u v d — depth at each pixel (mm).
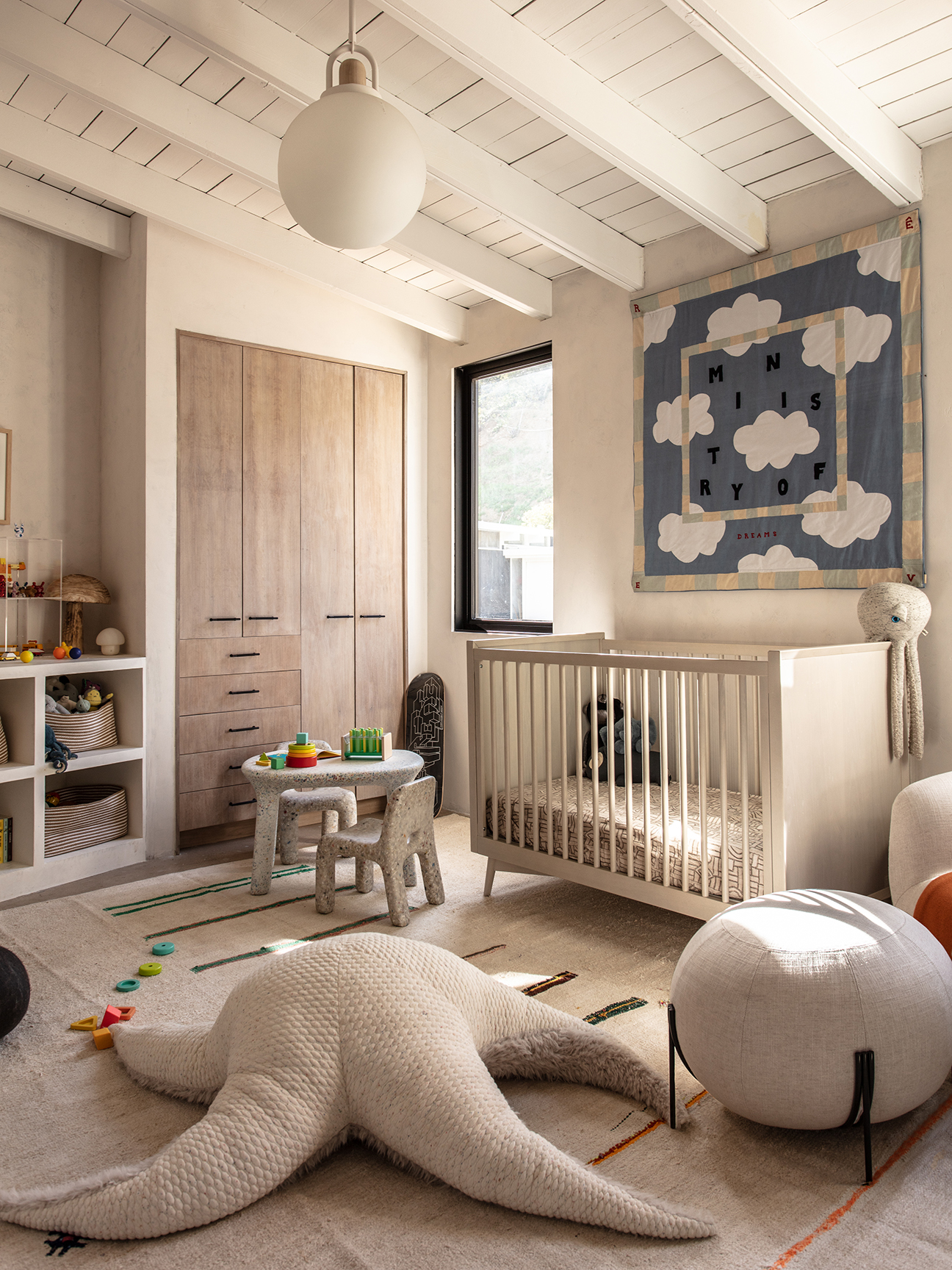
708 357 3297
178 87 2707
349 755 3340
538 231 3135
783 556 3078
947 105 2508
